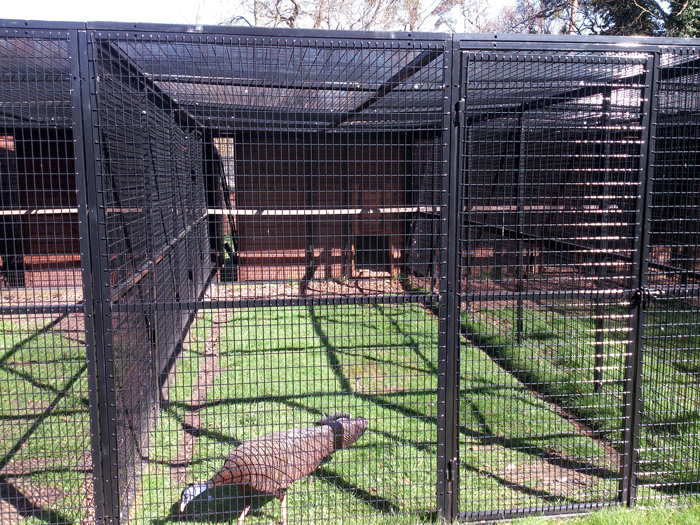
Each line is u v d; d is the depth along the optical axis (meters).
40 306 2.94
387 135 9.87
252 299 3.09
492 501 3.50
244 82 4.91
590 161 5.30
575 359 5.99
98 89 2.84
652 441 4.03
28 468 3.98
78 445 4.30
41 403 4.70
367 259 9.99
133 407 3.71
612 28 19.11
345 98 5.80
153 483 3.75
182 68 4.69
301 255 9.78
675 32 16.08
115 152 3.34
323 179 9.90
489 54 3.05
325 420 3.67
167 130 5.87
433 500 3.54
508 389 5.50
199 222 8.57
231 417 4.73
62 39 2.77
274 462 3.12
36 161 9.19
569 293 3.34
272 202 9.80
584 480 3.89
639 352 3.49
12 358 6.39
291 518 3.37
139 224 4.14
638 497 3.59
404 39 3.00
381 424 4.66
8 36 2.73
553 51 3.15
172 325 5.75
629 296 3.44
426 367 6.29
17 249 9.23
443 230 3.15
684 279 3.95
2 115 4.98
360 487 3.71
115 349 3.15
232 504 3.55
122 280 3.40
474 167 8.09
